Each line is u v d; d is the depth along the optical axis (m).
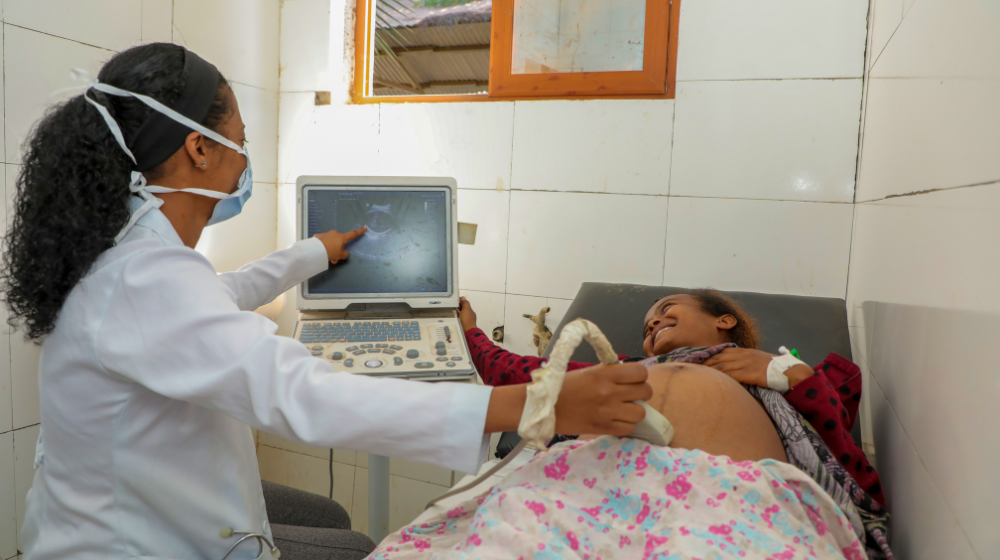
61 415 0.74
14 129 1.48
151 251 0.70
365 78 2.34
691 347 1.16
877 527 0.86
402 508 2.32
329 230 1.56
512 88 2.09
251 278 1.21
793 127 1.80
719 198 1.89
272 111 2.34
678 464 0.75
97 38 1.67
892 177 1.29
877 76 1.56
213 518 0.81
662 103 1.93
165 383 0.67
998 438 0.60
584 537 0.70
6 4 1.45
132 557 0.77
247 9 2.18
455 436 0.65
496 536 0.69
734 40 1.84
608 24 1.97
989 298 0.65
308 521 1.27
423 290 1.56
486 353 1.36
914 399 0.98
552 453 0.84
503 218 2.14
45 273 0.67
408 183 1.60
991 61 0.70
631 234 1.99
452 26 3.49
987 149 0.69
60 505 0.77
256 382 0.65
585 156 2.02
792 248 1.83
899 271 1.16
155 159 0.75
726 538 0.65
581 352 1.58
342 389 0.65
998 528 0.58
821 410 0.97
